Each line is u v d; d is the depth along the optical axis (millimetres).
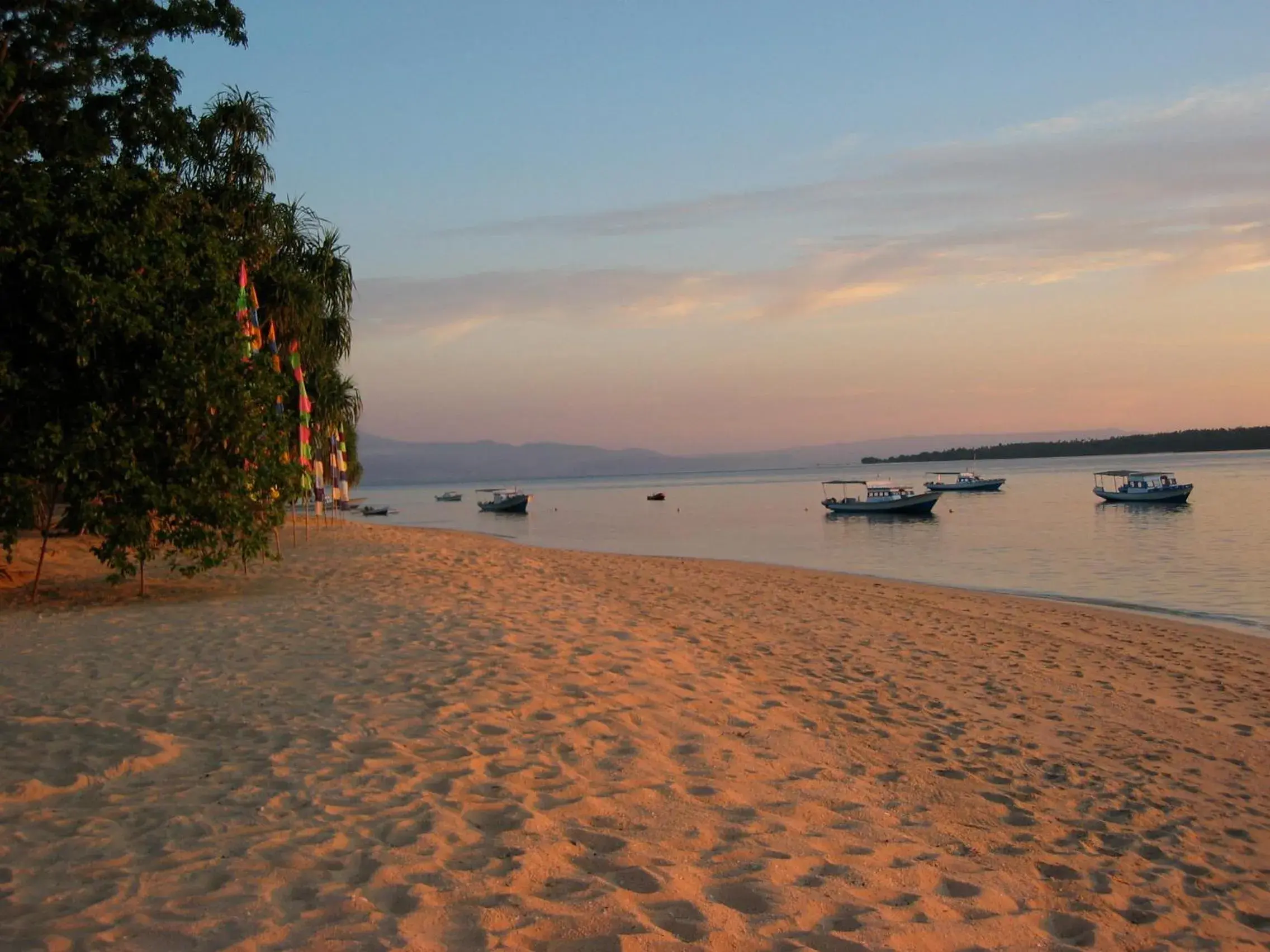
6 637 10242
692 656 10016
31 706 7184
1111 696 9859
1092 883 5059
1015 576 24844
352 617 11109
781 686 9266
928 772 6871
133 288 12297
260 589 13766
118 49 19281
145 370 12570
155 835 4629
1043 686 10188
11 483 11883
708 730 7129
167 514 12750
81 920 3719
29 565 16297
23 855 4375
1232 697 10016
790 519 55969
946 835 5559
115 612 11805
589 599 13711
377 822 4855
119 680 8070
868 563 28922
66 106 19125
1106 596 20562
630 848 4711
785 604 15844
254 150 22234
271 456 13867
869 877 4617
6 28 17984
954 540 37812
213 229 15156
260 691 7633
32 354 12414
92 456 12227
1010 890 4785
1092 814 6254
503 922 3791
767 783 6039
